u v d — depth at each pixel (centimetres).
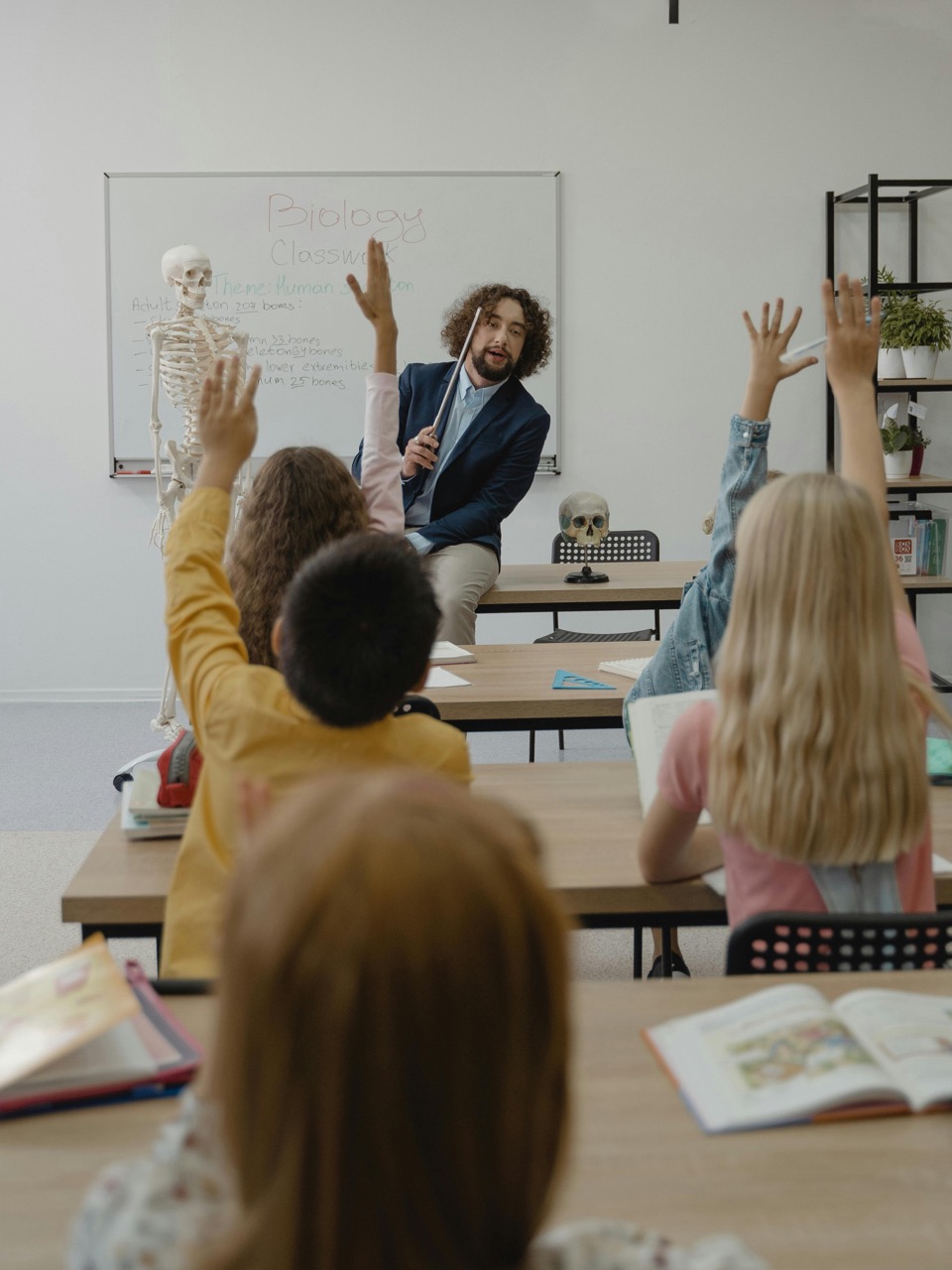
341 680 123
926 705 143
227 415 156
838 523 125
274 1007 39
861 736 125
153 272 525
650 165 534
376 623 124
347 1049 38
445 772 131
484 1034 39
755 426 199
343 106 525
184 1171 51
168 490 438
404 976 38
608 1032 106
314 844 40
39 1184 84
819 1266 76
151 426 434
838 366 187
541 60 527
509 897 40
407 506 379
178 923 137
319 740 127
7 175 520
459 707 247
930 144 540
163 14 517
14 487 536
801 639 125
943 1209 81
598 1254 50
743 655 129
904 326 519
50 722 513
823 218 541
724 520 205
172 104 521
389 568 127
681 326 543
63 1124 91
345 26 521
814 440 553
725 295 542
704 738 138
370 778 44
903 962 124
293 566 176
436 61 525
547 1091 42
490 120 529
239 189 523
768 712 125
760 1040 100
